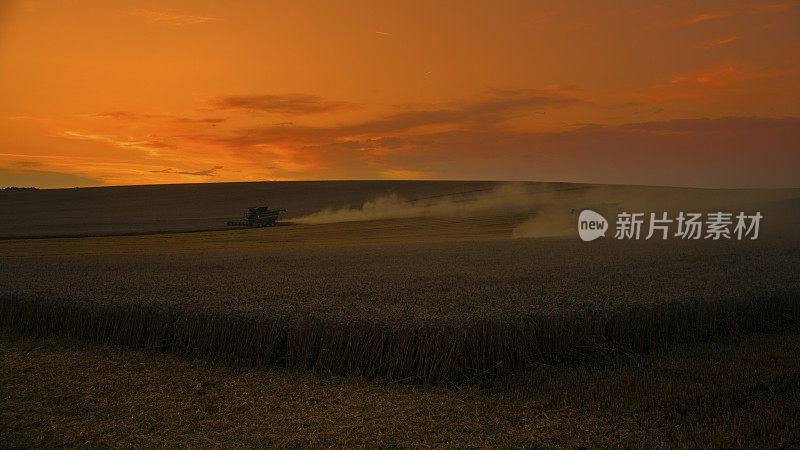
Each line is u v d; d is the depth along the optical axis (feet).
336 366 29.40
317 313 32.91
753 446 19.85
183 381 28.84
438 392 26.66
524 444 20.94
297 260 69.92
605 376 27.89
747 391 25.20
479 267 57.77
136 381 28.89
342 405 25.25
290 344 30.68
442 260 66.13
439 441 21.43
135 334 35.27
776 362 29.60
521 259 64.95
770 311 38.47
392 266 60.44
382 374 28.73
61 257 78.84
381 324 29.73
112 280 49.96
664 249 73.05
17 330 40.11
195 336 33.35
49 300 39.78
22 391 27.50
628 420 22.40
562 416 23.24
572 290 40.50
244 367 30.86
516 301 35.88
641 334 32.65
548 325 30.35
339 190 269.44
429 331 28.60
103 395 26.96
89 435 22.47
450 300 37.19
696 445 19.95
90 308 37.27
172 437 22.26
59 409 25.20
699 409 23.00
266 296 40.04
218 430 22.88
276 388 27.58
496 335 28.50
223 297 39.58
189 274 55.11
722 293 38.75
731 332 36.09
